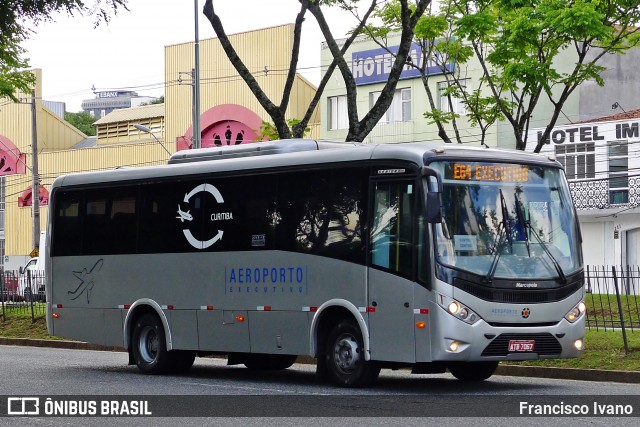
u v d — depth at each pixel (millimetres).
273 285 16531
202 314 17656
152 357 18641
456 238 14523
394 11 28828
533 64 24312
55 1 17406
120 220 19234
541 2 24203
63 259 20219
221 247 17406
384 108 23109
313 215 16047
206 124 53062
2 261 66250
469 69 43531
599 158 44094
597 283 21844
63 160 62000
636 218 43219
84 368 19891
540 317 14789
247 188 17125
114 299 19219
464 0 25922
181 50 54781
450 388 15477
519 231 14953
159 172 18641
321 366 16016
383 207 15078
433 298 14336
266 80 50625
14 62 25688
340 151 15828
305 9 23250
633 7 24344
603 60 47062
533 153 15625
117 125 66688
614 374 16781
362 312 15180
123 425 11633
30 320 30266
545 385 15961
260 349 16750
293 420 11797
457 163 14805
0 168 65188
